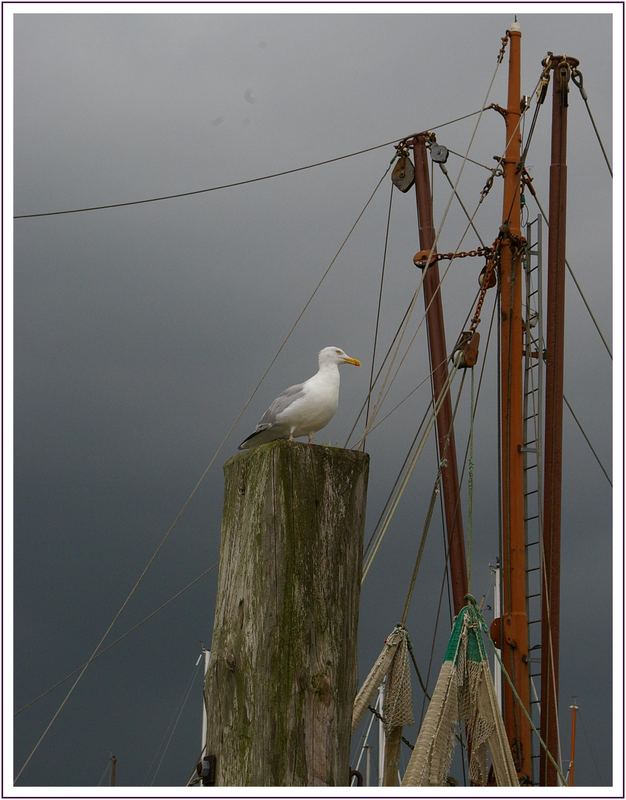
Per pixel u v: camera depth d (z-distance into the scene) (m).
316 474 7.32
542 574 18.34
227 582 7.46
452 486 20.36
